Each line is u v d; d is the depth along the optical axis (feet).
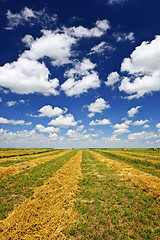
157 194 44.65
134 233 28.73
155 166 93.56
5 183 55.42
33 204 39.45
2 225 30.60
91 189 51.88
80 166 100.17
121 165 98.02
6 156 156.25
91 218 33.63
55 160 124.47
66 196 46.11
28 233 28.89
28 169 81.76
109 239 27.14
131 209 37.42
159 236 27.89
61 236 28.32
